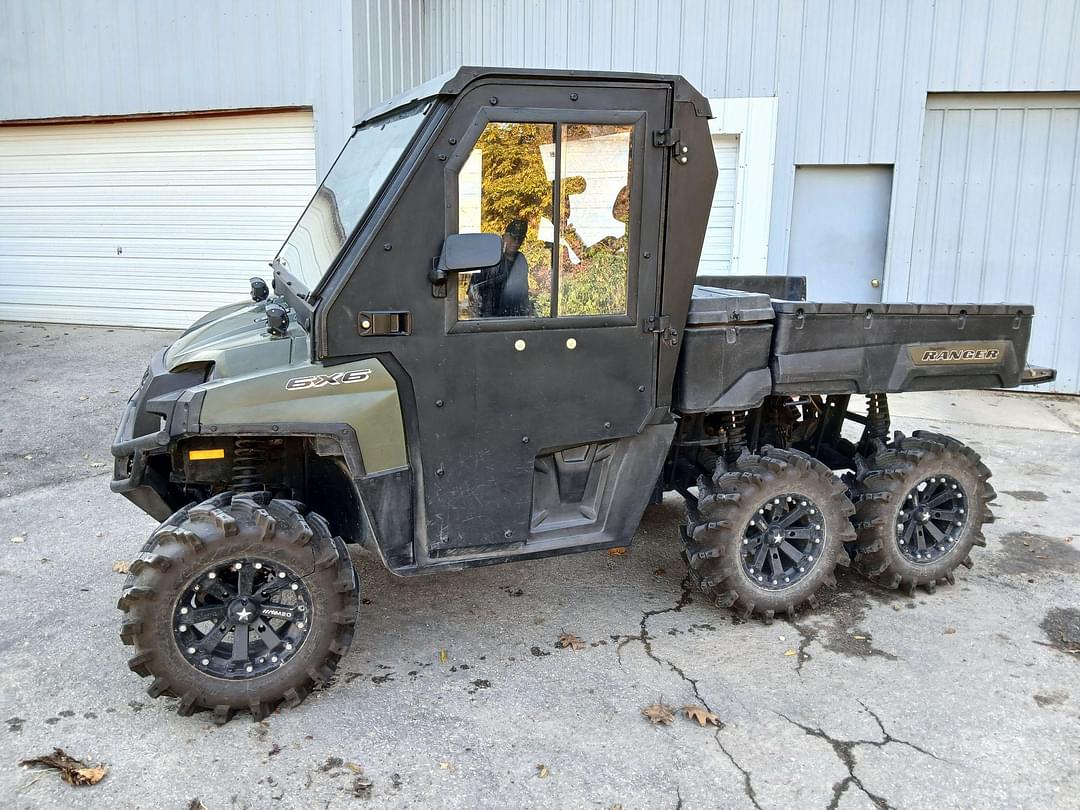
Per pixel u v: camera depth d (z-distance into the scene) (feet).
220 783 8.89
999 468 20.52
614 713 10.23
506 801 8.68
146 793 8.73
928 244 28.66
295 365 9.96
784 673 11.21
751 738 9.77
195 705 9.77
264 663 9.99
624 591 13.69
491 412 10.60
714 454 13.70
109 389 26.02
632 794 8.80
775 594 12.35
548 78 9.94
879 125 27.99
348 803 8.63
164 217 35.70
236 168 34.27
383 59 32.04
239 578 9.84
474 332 10.31
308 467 11.02
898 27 27.27
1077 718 10.25
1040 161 27.43
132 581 9.45
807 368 11.87
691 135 10.66
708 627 12.48
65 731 9.73
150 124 34.78
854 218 29.27
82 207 36.60
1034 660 11.62
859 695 10.69
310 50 31.48
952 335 12.86
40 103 35.19
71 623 12.24
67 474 18.89
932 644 12.03
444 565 10.85
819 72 28.14
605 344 10.93
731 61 28.84
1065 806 8.68
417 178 9.70
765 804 8.67
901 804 8.70
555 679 11.00
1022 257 28.12
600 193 10.45
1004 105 27.32
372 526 10.37
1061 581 14.21
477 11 32.14
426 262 9.93
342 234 10.49
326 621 10.09
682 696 10.62
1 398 24.80
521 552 11.25
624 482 11.73
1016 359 13.46
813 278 29.91
